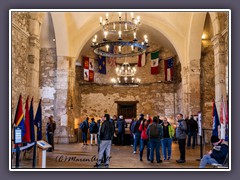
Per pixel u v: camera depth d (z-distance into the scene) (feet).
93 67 61.57
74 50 47.78
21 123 20.16
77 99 57.72
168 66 58.75
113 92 62.23
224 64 29.32
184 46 48.19
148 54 62.03
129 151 36.40
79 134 53.83
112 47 61.87
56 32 44.47
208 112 46.03
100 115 61.52
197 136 43.98
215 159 19.13
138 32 59.98
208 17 44.91
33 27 27.84
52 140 35.19
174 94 58.90
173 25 47.73
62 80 45.98
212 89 46.42
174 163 26.35
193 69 45.68
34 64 27.71
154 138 26.50
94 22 48.55
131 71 54.24
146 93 61.52
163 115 59.47
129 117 61.72
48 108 46.21
